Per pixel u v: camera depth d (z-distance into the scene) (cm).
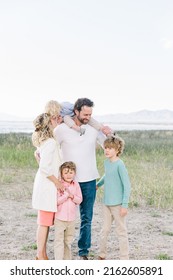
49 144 564
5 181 1348
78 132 604
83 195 611
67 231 585
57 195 573
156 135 3806
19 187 1253
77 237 748
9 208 986
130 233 784
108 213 602
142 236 765
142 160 1947
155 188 1171
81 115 596
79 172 604
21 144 2259
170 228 823
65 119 608
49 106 577
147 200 1057
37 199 570
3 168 1634
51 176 563
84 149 607
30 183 1331
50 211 565
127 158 1994
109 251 672
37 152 596
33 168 1662
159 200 1030
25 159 1808
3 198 1102
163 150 2286
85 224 619
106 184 596
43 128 569
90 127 615
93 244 712
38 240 578
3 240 729
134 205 1020
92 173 612
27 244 706
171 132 4300
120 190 588
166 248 696
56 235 574
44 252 586
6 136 2998
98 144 646
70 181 584
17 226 824
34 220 875
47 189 566
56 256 570
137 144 2552
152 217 913
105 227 605
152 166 1691
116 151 586
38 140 570
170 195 1093
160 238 754
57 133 607
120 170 579
